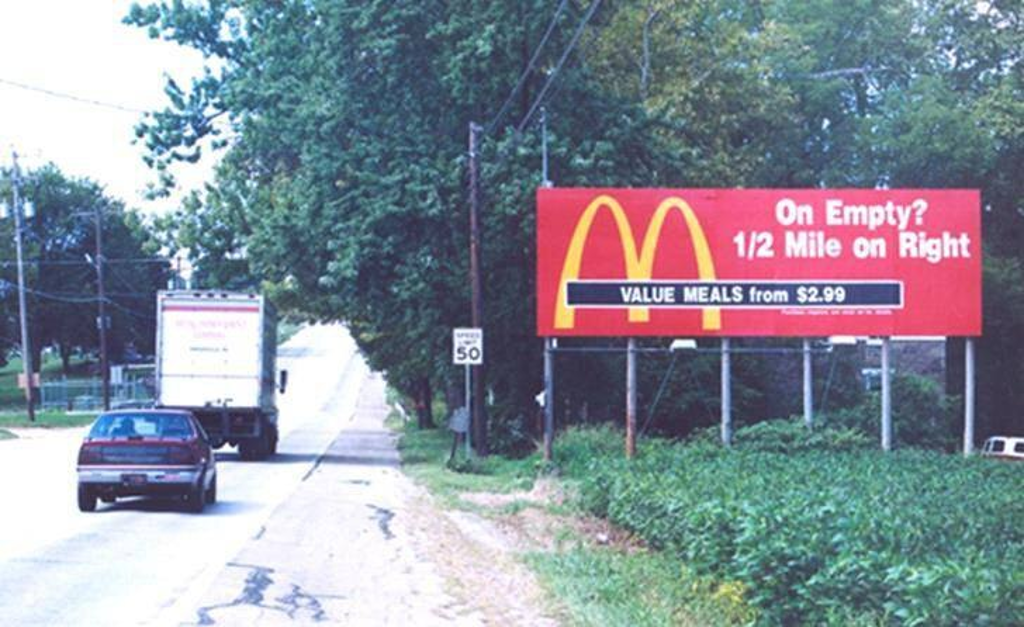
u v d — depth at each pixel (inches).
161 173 1868.8
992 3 2034.9
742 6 2054.6
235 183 1781.5
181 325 1339.8
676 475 733.3
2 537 658.2
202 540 670.5
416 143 1353.3
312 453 1590.8
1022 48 1967.3
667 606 473.1
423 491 1046.4
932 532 456.8
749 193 1116.5
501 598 516.7
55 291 3526.1
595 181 1311.5
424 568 600.1
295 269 1476.4
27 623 433.4
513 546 698.2
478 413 1344.7
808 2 2059.5
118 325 3671.3
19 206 2440.9
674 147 1418.6
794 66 1953.7
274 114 1472.7
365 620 465.7
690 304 1109.1
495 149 1321.4
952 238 1119.0
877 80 2095.2
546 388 1125.7
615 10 1419.8
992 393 2074.3
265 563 594.6
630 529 695.1
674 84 1656.0
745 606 433.7
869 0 2032.5
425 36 1354.6
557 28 1312.7
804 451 1032.2
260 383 1343.5
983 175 1940.2
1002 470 812.6
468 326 1406.3
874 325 1114.1
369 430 2396.7
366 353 2345.0
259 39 1621.6
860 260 1116.5
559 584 530.3
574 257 1107.9
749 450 1001.5
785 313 1113.4
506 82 1330.0
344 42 1371.8
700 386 1481.3
